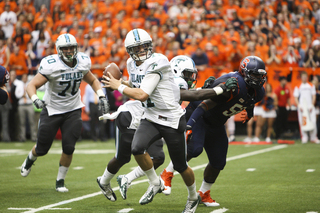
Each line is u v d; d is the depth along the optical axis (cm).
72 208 1352
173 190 1675
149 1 5222
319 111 3834
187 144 1399
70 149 1634
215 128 1395
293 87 3934
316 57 4350
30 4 5159
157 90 1218
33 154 1672
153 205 1412
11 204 1410
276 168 2206
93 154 2888
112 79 1230
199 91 1248
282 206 1362
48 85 1623
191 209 1270
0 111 3766
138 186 1758
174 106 1229
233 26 4659
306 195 1533
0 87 1534
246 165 2323
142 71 1241
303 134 3638
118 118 1434
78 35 4675
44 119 1641
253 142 3584
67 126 1648
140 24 4797
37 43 4300
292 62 4325
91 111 3816
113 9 5009
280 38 4472
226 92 1280
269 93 3562
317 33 5069
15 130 3969
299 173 2041
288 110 3844
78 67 1608
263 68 1295
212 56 4022
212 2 4997
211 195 1570
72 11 5128
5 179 1939
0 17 4831
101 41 4450
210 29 4394
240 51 4184
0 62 4331
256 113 3578
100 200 1485
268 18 4822
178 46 4162
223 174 2041
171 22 4541
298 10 5144
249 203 1423
